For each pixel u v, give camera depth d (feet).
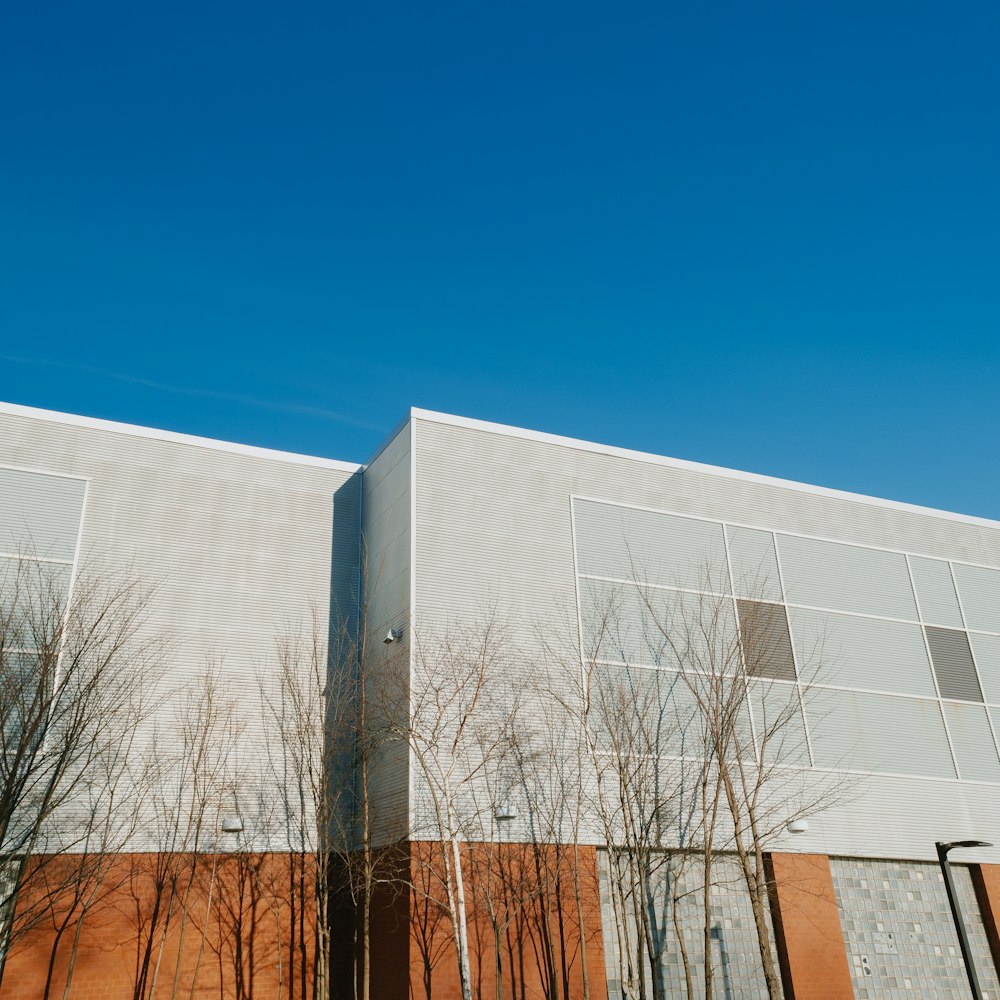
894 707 88.94
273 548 82.64
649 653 80.79
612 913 70.54
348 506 87.56
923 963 79.25
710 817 76.02
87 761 64.90
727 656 83.20
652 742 76.54
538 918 67.67
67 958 63.00
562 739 74.23
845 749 84.69
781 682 84.89
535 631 77.77
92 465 78.74
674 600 84.43
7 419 77.25
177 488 81.15
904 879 82.38
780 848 77.71
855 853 80.53
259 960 67.51
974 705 92.89
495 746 71.87
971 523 103.35
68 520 76.13
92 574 74.84
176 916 66.54
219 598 78.74
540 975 66.13
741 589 87.76
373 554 84.02
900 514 99.60
